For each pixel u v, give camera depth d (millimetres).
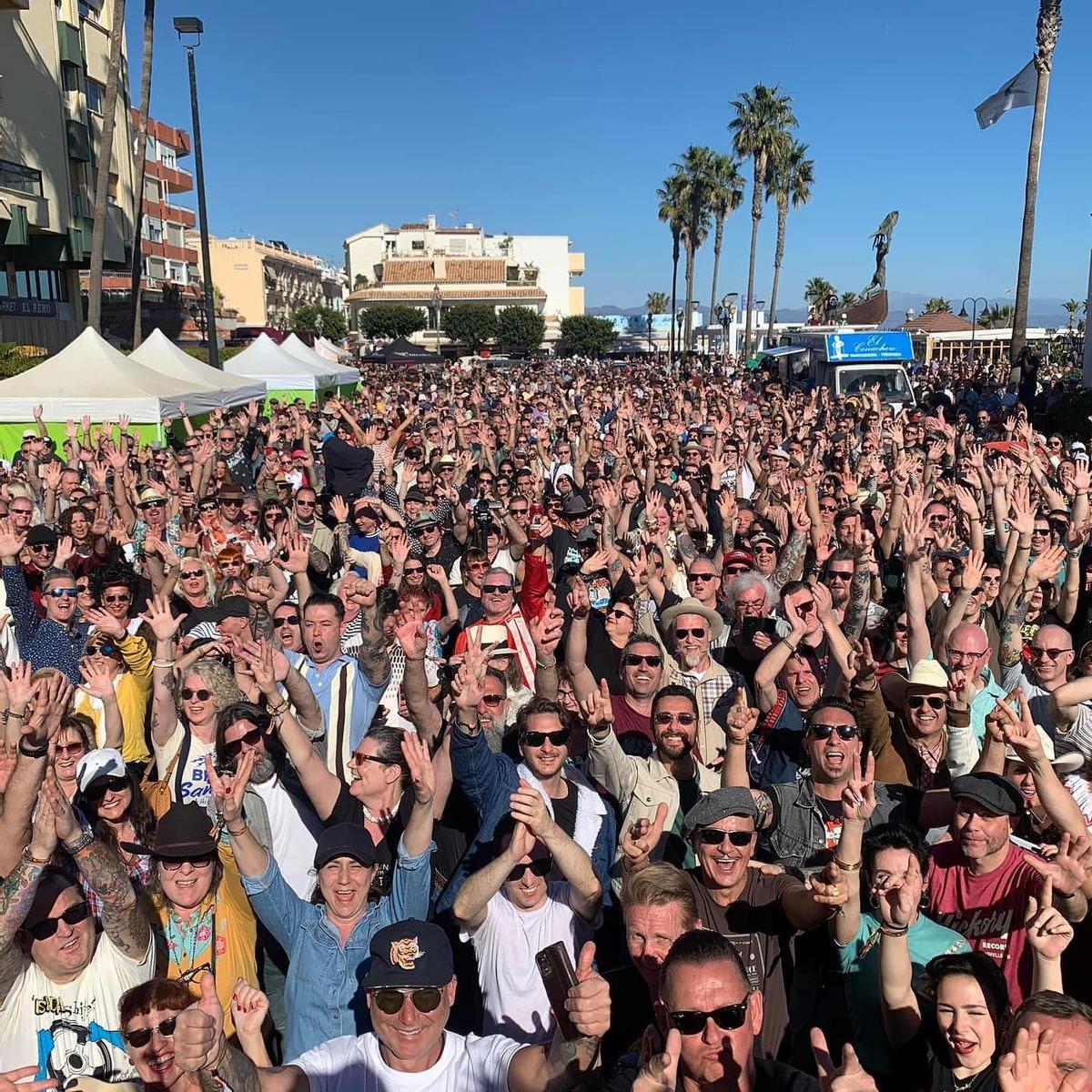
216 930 3748
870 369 25734
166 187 62312
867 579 6484
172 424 18141
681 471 12055
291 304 106938
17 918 3186
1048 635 5598
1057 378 32969
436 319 94562
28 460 12914
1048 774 3873
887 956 3227
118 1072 3268
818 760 4289
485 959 3771
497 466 15367
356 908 3662
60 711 3434
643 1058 2939
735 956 2881
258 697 4938
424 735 4969
